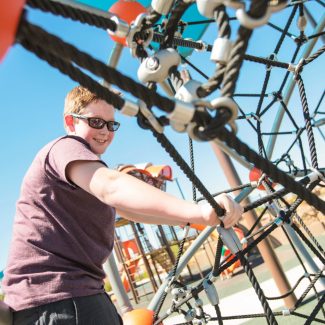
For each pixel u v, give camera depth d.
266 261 5.76
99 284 1.71
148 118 0.90
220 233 1.56
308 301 5.27
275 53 2.33
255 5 0.72
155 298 2.55
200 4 0.89
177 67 1.01
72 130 1.91
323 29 2.90
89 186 1.41
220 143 1.23
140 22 1.17
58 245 1.60
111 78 0.72
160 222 2.16
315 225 12.44
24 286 1.56
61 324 1.50
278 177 0.83
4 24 0.59
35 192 1.62
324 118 2.83
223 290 8.70
